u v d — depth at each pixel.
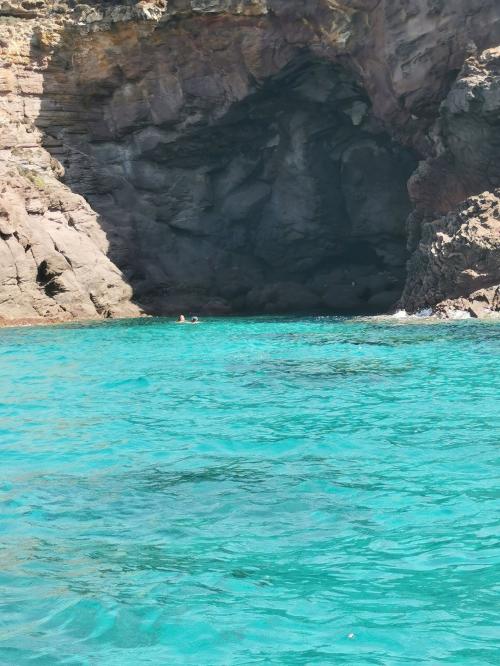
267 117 38.53
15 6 39.03
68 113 39.25
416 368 16.34
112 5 38.81
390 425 11.41
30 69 38.47
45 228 34.69
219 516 7.71
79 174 39.06
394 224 39.09
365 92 35.72
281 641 5.29
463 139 30.00
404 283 39.69
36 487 8.81
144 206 40.00
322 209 39.78
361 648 5.17
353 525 7.36
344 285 39.91
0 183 33.81
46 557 6.74
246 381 15.47
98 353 20.95
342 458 9.77
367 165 39.03
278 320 31.20
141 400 13.89
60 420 12.41
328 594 5.93
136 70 38.12
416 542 6.89
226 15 35.00
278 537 7.11
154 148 39.34
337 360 17.91
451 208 32.19
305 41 34.56
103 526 7.50
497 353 18.17
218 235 40.88
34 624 5.57
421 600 5.80
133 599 5.90
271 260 41.34
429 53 31.45
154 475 9.23
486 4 30.41
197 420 12.15
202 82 37.31
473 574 6.21
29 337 25.80
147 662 5.07
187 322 31.16
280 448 10.37
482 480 8.64
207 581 6.19
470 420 11.58
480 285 28.16
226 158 40.09
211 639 5.32
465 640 5.23
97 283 35.03
